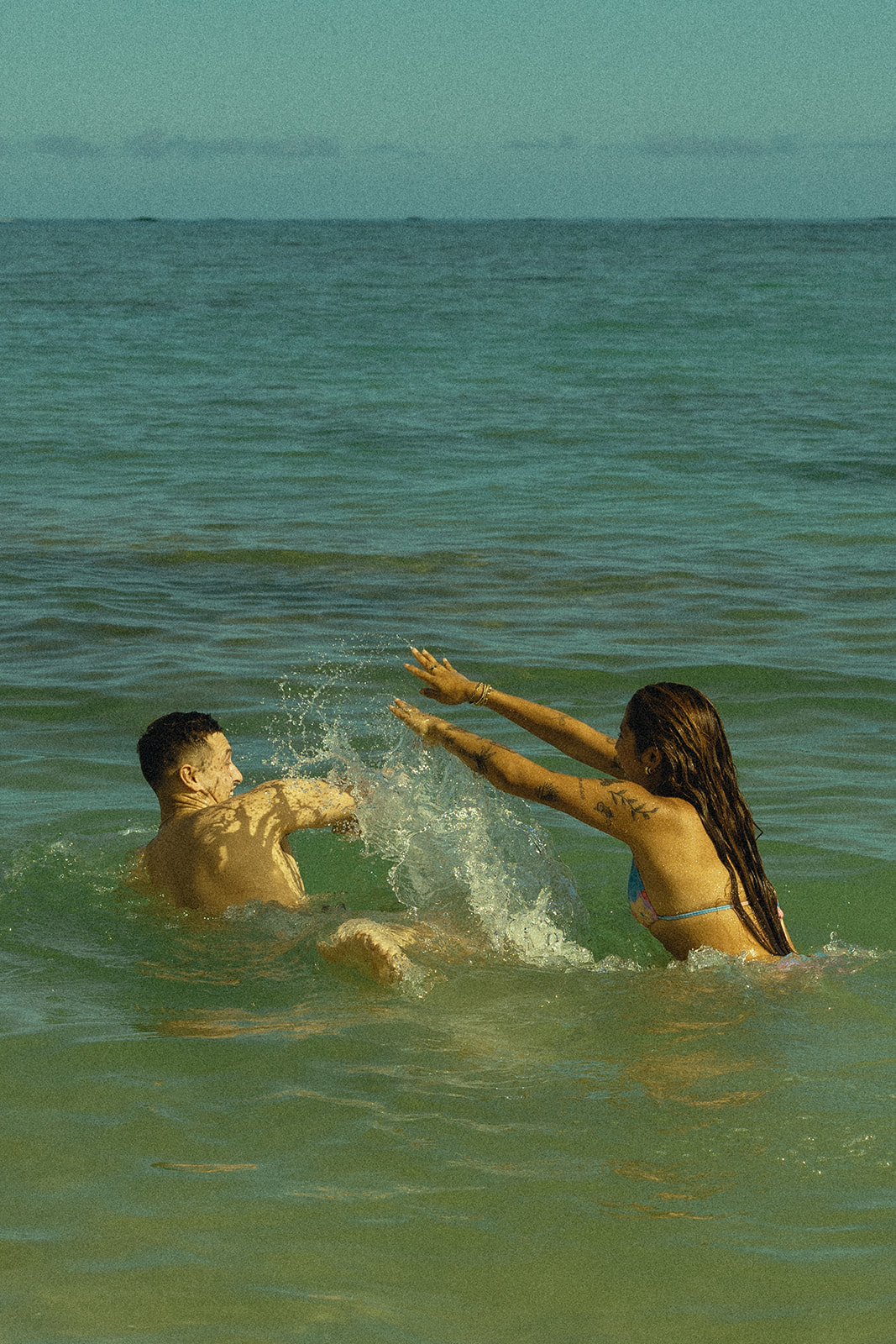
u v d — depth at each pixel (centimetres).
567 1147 293
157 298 4962
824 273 6919
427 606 978
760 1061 336
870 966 407
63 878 486
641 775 438
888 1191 275
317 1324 233
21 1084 323
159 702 745
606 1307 238
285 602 988
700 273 7025
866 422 2008
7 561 1106
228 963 413
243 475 1570
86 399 2256
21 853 511
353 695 766
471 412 2139
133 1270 248
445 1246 257
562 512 1354
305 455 1716
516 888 463
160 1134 299
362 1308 238
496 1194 275
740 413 2116
